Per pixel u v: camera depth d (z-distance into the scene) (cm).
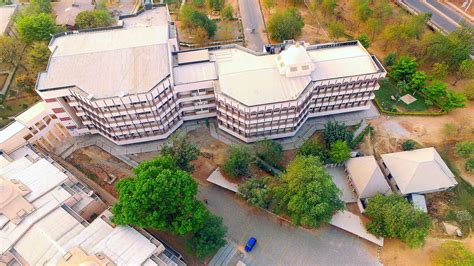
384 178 8156
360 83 8925
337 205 7344
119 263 5966
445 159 9038
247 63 8938
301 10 14162
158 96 8150
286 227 7962
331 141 8806
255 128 8844
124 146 9444
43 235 6450
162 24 10094
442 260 6962
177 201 6650
